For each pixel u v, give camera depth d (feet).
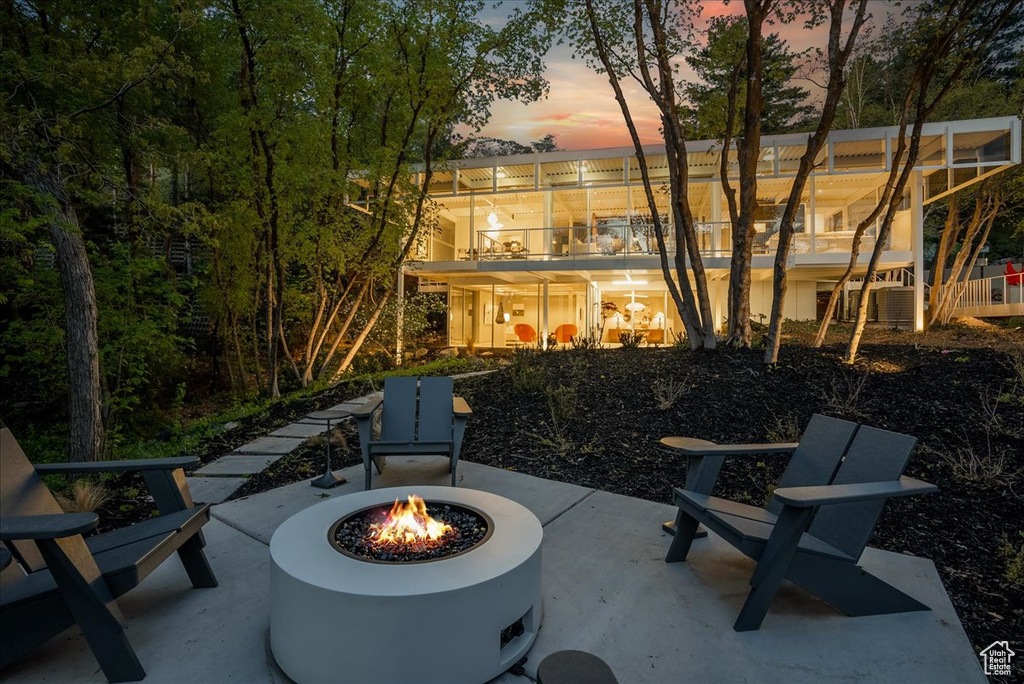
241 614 7.75
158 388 33.01
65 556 5.82
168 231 31.01
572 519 11.16
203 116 36.78
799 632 7.28
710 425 15.87
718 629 7.32
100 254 27.94
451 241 62.75
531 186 52.70
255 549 9.98
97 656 6.14
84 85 19.21
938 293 46.88
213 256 35.35
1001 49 51.44
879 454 7.88
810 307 52.49
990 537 9.86
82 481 13.67
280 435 19.97
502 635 6.79
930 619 7.57
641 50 23.62
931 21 21.11
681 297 27.96
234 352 42.60
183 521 7.70
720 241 45.57
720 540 10.25
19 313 27.17
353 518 8.15
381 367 40.24
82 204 26.00
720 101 26.91
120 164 30.27
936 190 45.14
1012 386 16.46
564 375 21.77
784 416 16.01
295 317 39.45
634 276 55.01
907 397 16.43
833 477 8.48
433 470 14.65
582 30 24.34
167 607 7.91
